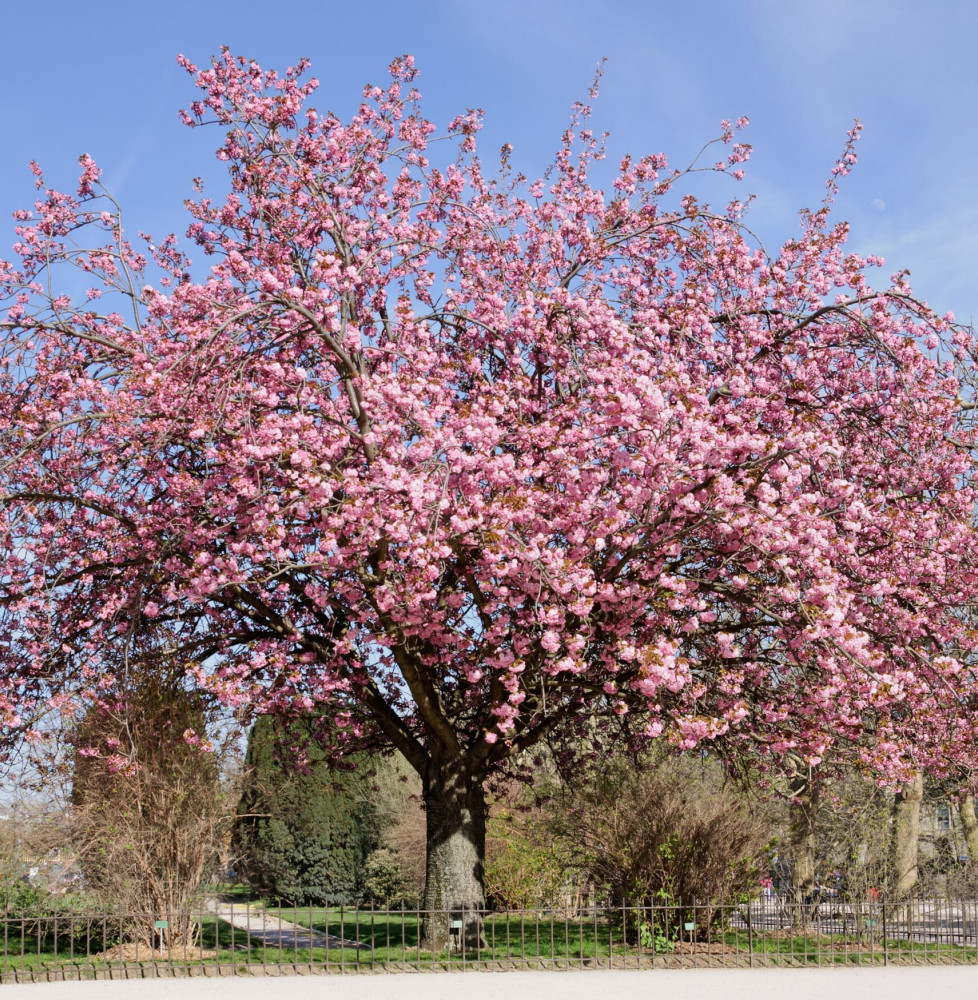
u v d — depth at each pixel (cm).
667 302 1498
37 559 1271
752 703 1296
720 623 1336
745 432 1111
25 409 1207
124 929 1252
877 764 1228
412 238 1465
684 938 1391
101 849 1275
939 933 1511
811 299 1426
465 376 1446
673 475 1121
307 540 1293
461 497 1180
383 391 1140
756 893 1447
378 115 1530
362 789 2441
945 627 1307
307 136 1498
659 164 1591
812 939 1439
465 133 1562
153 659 1330
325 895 2373
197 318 1307
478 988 1061
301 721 1505
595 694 1324
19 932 1356
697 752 1498
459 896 1309
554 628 1139
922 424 1309
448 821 1334
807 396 1388
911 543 1280
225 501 1165
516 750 1352
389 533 1084
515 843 1931
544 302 1344
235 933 1586
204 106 1467
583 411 1249
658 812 1420
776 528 1098
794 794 1636
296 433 1170
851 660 1118
